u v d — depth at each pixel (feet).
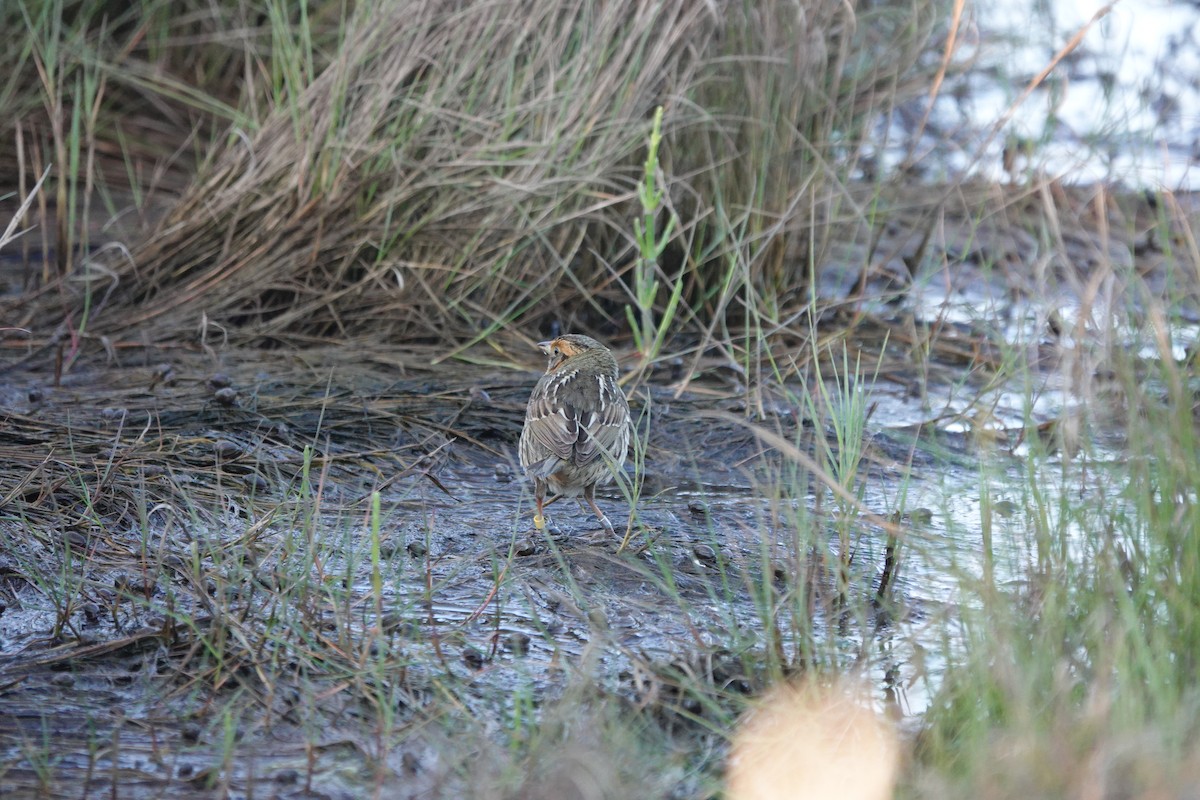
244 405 39.29
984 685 20.95
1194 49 69.97
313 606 26.81
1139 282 27.61
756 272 48.88
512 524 32.76
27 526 29.53
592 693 23.53
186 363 43.39
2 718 23.13
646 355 42.57
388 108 47.75
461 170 47.26
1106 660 20.35
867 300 48.88
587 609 27.84
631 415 40.70
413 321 47.06
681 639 26.53
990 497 29.66
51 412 38.14
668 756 21.80
